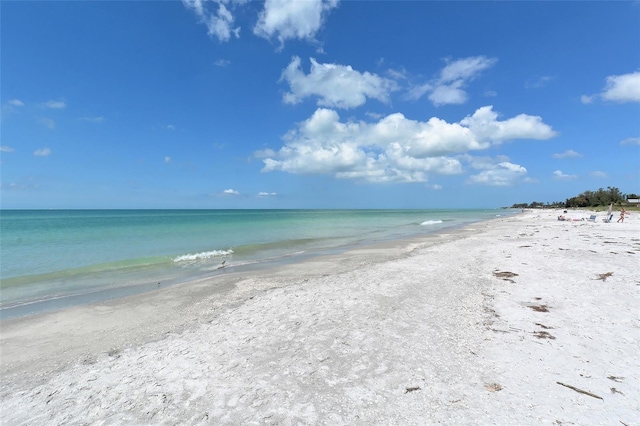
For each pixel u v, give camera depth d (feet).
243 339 22.02
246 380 16.84
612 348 18.51
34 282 40.45
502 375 16.10
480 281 34.47
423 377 16.29
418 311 25.93
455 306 26.78
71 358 20.93
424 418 13.21
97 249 65.00
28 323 27.14
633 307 25.04
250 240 82.02
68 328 25.98
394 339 20.85
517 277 35.27
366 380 16.30
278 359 18.93
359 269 43.47
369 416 13.55
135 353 20.94
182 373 17.89
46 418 14.61
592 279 33.32
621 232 80.48
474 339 20.35
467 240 73.67
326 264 49.06
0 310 30.53
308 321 24.70
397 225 145.28
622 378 15.46
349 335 21.76
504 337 20.44
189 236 90.17
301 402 14.75
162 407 14.89
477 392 14.80
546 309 25.18
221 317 26.91
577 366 16.67
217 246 70.03
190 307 30.25
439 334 21.35
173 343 22.16
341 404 14.44
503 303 27.02
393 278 37.22
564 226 106.93
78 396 16.24
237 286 37.14
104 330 25.48
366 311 26.37
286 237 90.17
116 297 34.22
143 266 49.93
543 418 12.82
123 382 17.33
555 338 20.01
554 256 47.09
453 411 13.55
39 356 21.36
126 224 137.69
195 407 14.78
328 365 17.97
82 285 39.06
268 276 41.68
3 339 24.13
